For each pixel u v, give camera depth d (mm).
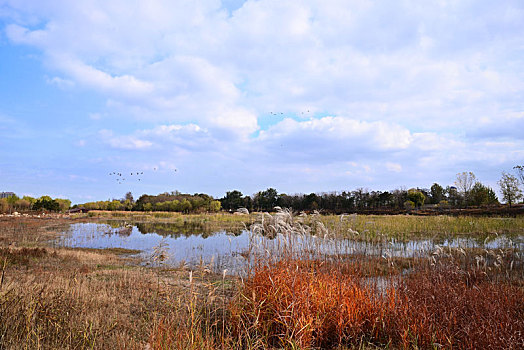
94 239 19609
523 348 3801
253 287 5156
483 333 4191
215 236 20984
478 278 7574
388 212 41344
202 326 4645
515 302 5391
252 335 4363
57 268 9586
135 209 60188
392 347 4324
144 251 15078
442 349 4078
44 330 4203
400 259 10289
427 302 5312
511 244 12297
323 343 4438
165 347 3684
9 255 9867
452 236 16406
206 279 8359
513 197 34969
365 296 5184
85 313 5141
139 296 6477
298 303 4406
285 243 5805
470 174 41562
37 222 31516
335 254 7121
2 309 4367
